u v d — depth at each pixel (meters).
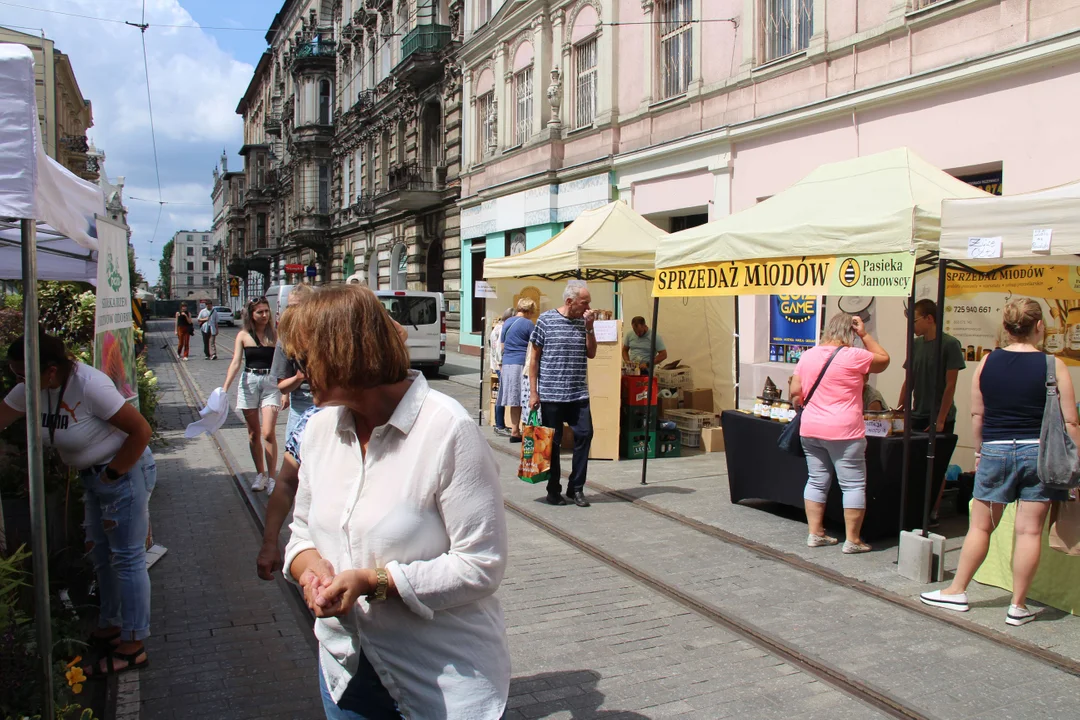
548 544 6.14
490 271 11.64
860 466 5.78
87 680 3.89
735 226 7.05
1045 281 6.67
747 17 12.70
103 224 4.39
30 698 2.95
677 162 14.31
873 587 5.12
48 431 3.81
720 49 13.38
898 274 5.54
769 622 4.62
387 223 31.17
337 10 40.56
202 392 16.22
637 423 9.60
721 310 10.55
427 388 2.11
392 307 18.72
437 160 27.36
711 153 13.50
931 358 6.39
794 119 11.70
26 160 2.72
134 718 3.54
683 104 14.23
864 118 10.77
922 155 10.02
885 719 3.59
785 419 6.66
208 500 7.35
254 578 5.34
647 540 6.19
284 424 11.42
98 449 3.87
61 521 4.62
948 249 5.11
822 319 10.66
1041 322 4.58
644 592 5.13
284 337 2.09
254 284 73.06
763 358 12.43
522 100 19.97
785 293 6.41
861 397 5.80
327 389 2.03
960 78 9.40
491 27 20.73
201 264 138.75
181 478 8.24
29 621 3.45
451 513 2.02
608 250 9.67
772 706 3.71
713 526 6.53
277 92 56.44
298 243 42.25
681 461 9.41
